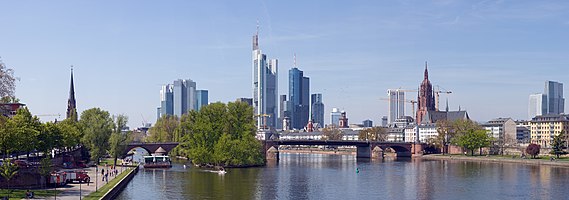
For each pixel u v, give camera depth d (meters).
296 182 183.50
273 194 153.12
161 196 146.00
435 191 162.50
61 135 182.12
